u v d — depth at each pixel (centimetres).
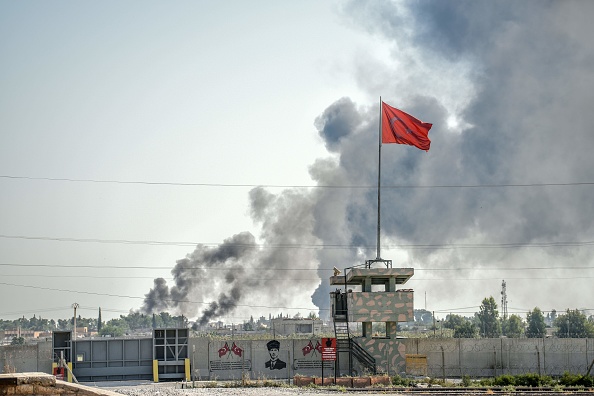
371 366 6631
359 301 6675
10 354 6881
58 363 6431
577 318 18550
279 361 6988
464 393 4597
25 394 2802
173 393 4528
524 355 7194
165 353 6812
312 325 15300
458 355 7181
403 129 7112
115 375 6819
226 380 6619
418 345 7181
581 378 5559
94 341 6875
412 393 4619
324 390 4850
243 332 16962
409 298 6712
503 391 4772
